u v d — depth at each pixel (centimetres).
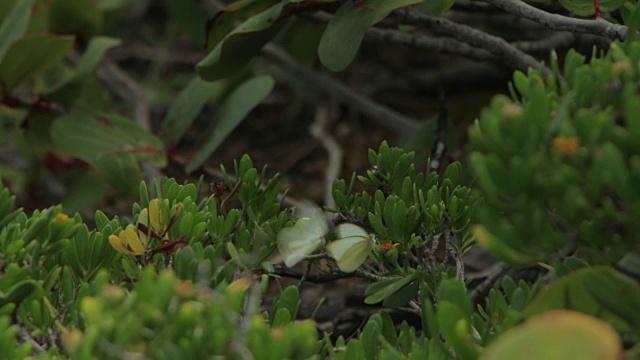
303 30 234
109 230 152
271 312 149
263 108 318
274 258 189
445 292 141
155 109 301
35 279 146
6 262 145
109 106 283
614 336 133
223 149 303
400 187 161
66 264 150
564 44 209
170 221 152
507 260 138
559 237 139
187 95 221
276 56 264
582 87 142
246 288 141
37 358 136
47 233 147
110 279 153
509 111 139
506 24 235
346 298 195
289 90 324
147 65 337
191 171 214
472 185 161
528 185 138
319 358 145
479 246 211
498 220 139
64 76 250
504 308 146
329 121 298
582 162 138
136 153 215
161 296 135
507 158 139
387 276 158
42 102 221
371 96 303
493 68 277
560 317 134
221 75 189
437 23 186
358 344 141
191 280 146
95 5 235
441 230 156
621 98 141
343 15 178
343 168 284
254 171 161
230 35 183
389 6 175
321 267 163
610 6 166
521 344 134
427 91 299
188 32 255
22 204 254
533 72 144
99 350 134
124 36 342
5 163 271
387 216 155
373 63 320
